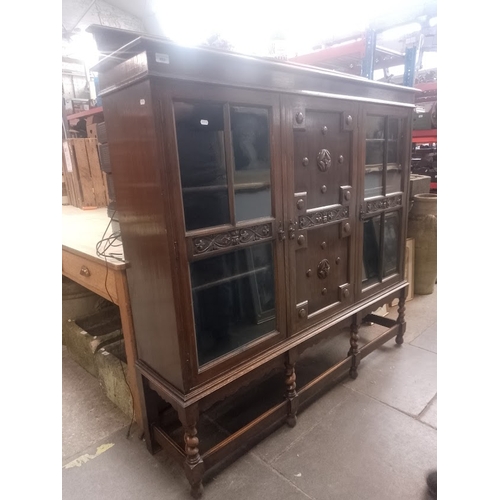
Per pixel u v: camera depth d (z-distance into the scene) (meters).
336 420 1.74
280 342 1.56
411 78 3.32
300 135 1.48
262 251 1.46
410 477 1.42
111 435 1.70
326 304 1.78
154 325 1.34
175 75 1.07
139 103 1.10
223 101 1.20
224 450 1.42
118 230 1.78
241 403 1.92
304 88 1.45
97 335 2.32
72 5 3.43
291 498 1.36
